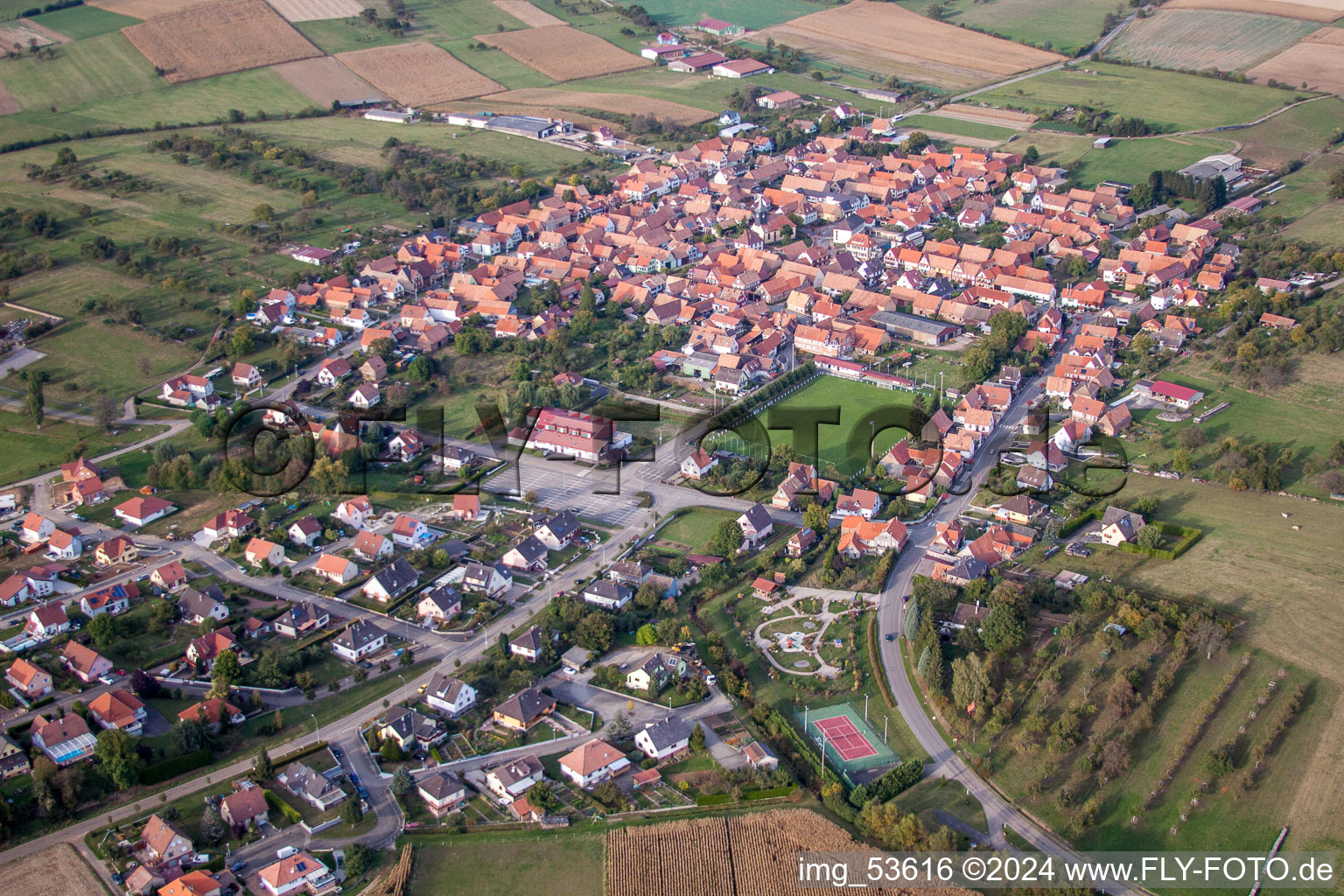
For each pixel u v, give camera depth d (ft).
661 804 572.92
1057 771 588.50
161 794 575.79
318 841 547.90
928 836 539.29
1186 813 557.74
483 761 603.26
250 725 624.18
